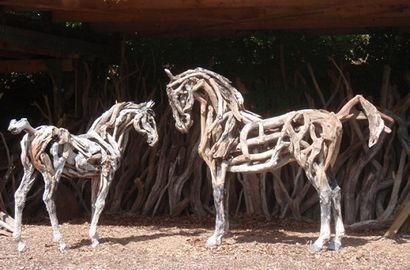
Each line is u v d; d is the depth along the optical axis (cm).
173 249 785
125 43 1268
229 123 795
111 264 719
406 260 729
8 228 914
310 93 1133
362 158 1017
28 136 774
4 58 1299
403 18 1052
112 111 838
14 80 1391
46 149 783
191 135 1109
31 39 1101
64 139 780
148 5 973
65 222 1030
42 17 1161
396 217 877
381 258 738
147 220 1038
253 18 1043
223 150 790
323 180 764
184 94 808
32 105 1330
